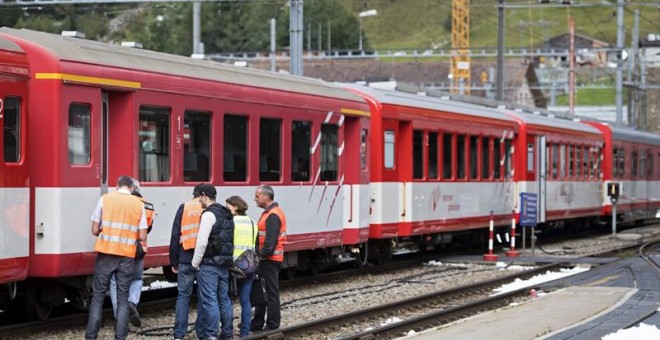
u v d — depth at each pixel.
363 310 20.94
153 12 140.88
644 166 56.97
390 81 33.62
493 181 38.44
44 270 17.50
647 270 30.48
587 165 48.53
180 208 17.16
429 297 23.95
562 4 50.50
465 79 120.00
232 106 22.61
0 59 16.52
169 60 21.02
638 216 55.88
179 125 20.69
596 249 40.84
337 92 28.08
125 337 16.44
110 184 19.08
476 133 36.88
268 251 18.23
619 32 64.81
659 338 16.88
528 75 127.69
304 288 26.30
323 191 26.91
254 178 23.56
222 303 17.23
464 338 17.27
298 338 18.42
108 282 16.38
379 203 30.25
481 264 33.91
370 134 30.09
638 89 75.62
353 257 30.50
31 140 17.53
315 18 173.12
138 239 16.61
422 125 32.72
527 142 41.22
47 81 17.48
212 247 16.81
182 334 17.22
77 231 17.91
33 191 17.50
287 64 111.19
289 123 25.14
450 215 34.69
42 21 121.50
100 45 19.31
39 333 18.12
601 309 21.28
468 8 131.25
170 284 26.33
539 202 42.31
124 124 19.19
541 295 25.00
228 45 140.12
